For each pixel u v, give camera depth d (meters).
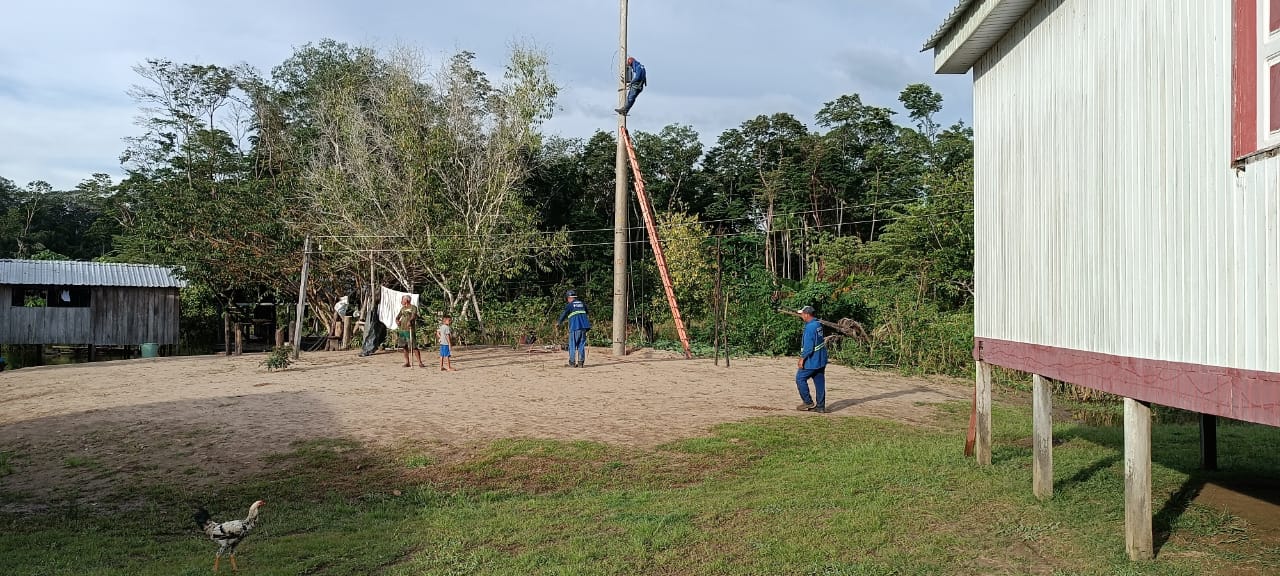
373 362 19.81
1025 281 7.93
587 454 9.95
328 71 38.34
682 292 31.62
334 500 8.49
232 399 13.73
